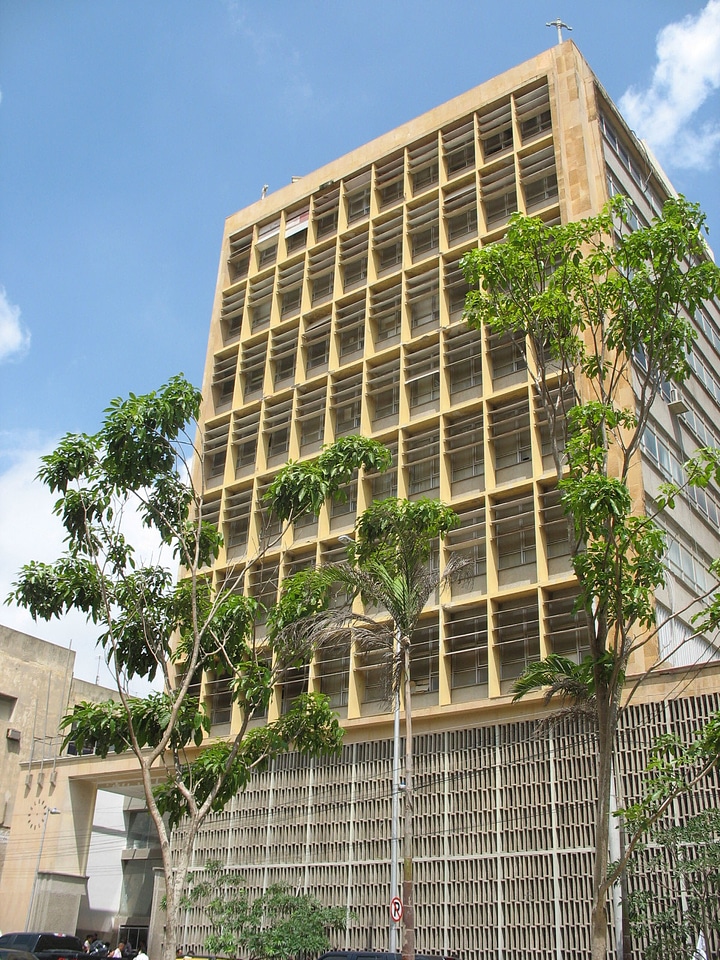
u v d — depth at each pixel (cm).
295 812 3334
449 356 3834
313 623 1952
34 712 5356
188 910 3450
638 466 3194
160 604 1975
